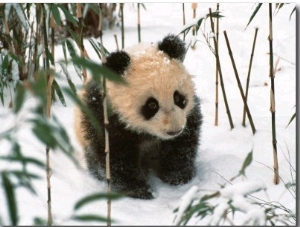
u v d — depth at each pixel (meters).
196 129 7.47
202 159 7.82
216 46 8.21
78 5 7.11
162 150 7.54
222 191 4.19
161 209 6.68
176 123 6.70
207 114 9.12
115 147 7.23
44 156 7.32
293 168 7.13
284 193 6.52
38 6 7.64
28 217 5.55
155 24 12.88
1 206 5.77
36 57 8.82
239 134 8.29
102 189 7.22
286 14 12.88
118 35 12.10
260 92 9.93
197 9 13.61
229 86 10.18
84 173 7.55
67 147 4.05
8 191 3.57
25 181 3.74
